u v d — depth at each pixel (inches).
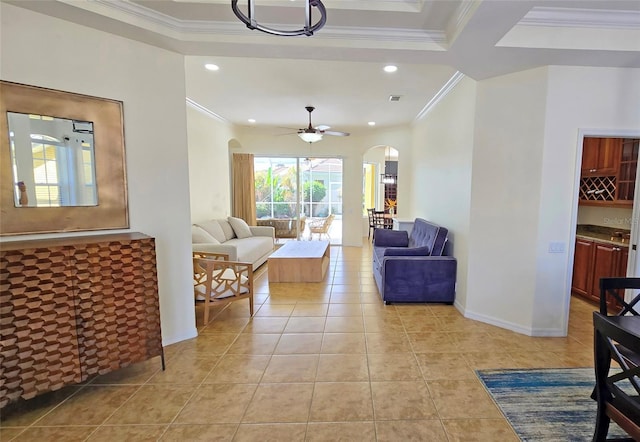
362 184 301.3
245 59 128.7
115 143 98.3
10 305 70.7
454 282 149.8
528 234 118.1
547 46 96.6
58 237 89.3
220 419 77.3
